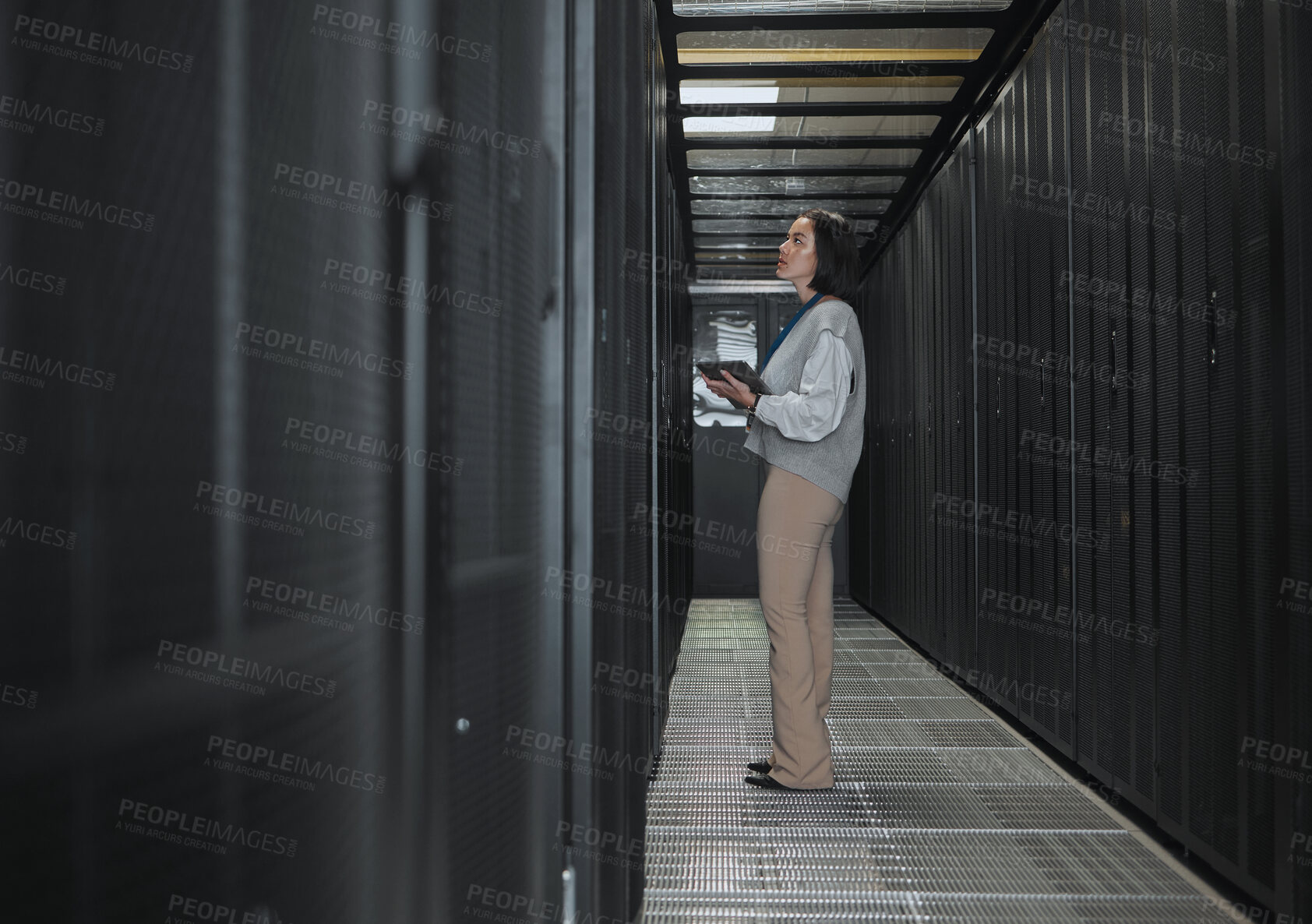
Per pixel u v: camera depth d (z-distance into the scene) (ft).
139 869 3.99
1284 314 6.20
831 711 13.20
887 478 21.74
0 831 3.84
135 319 4.02
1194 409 7.43
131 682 3.97
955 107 14.65
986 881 7.41
